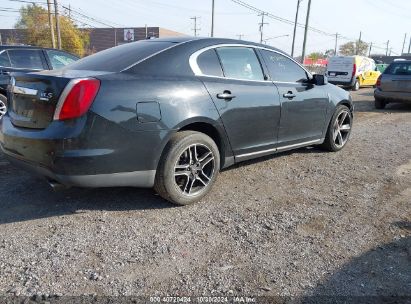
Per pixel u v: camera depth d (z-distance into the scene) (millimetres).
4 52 7801
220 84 4273
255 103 4613
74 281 2787
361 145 7098
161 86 3766
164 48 4062
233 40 4684
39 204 4059
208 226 3662
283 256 3191
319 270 3012
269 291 2748
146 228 3582
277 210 4070
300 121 5422
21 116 3723
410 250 3352
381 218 3955
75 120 3350
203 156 4172
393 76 11984
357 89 21688
